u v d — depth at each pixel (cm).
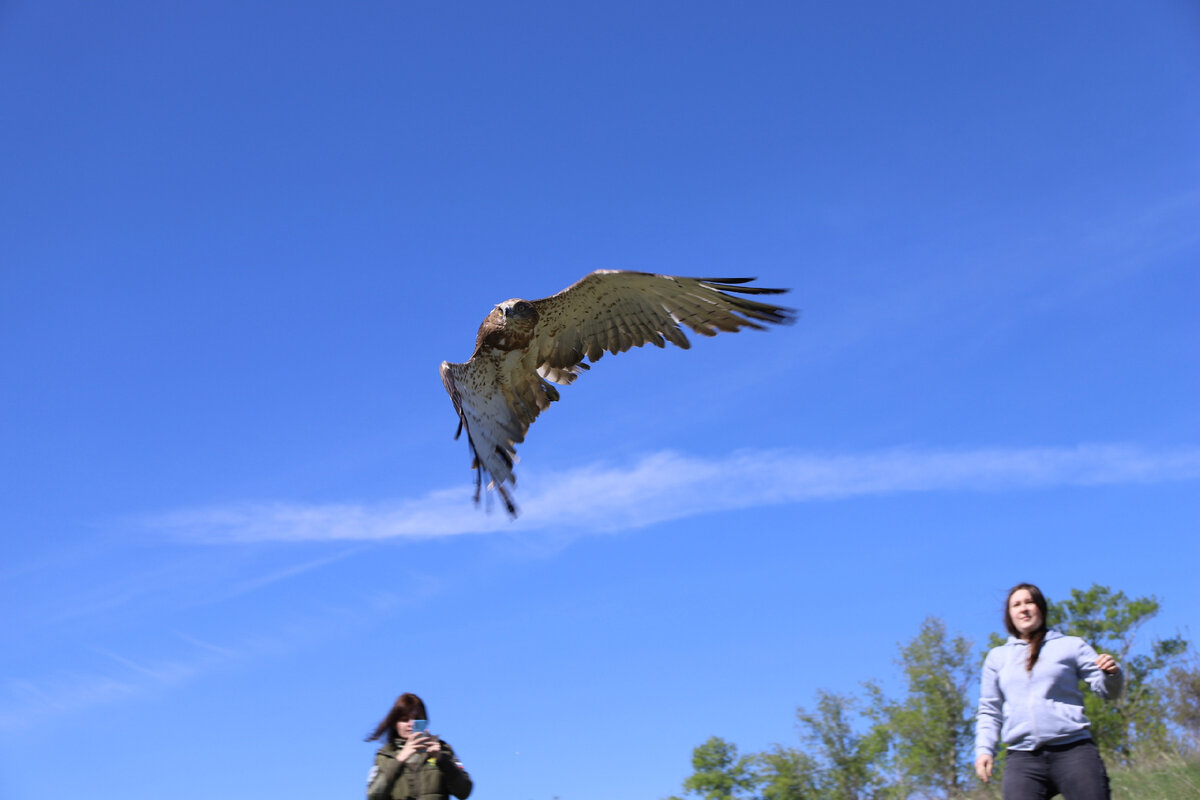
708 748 2327
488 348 868
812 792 2153
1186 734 1553
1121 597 2752
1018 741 584
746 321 920
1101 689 575
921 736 2128
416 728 624
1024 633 600
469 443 824
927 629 2239
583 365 915
